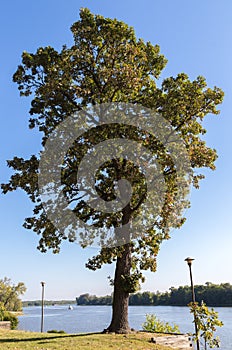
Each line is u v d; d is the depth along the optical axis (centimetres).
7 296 8100
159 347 1420
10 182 1770
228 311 6681
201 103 1719
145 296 10506
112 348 1309
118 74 1639
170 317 5919
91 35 1742
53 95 1736
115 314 1708
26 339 1526
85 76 1783
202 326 1622
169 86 1794
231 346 2461
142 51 1823
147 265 1802
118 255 1642
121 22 1775
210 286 8375
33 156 1797
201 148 1755
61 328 4850
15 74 1877
